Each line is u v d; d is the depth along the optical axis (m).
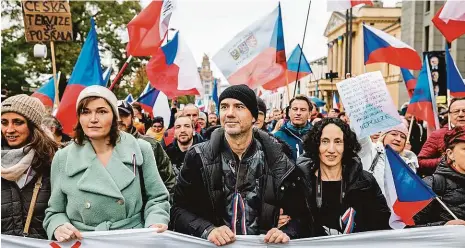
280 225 3.55
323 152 3.63
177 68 7.21
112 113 3.29
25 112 3.51
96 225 3.26
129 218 3.32
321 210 3.64
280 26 6.71
